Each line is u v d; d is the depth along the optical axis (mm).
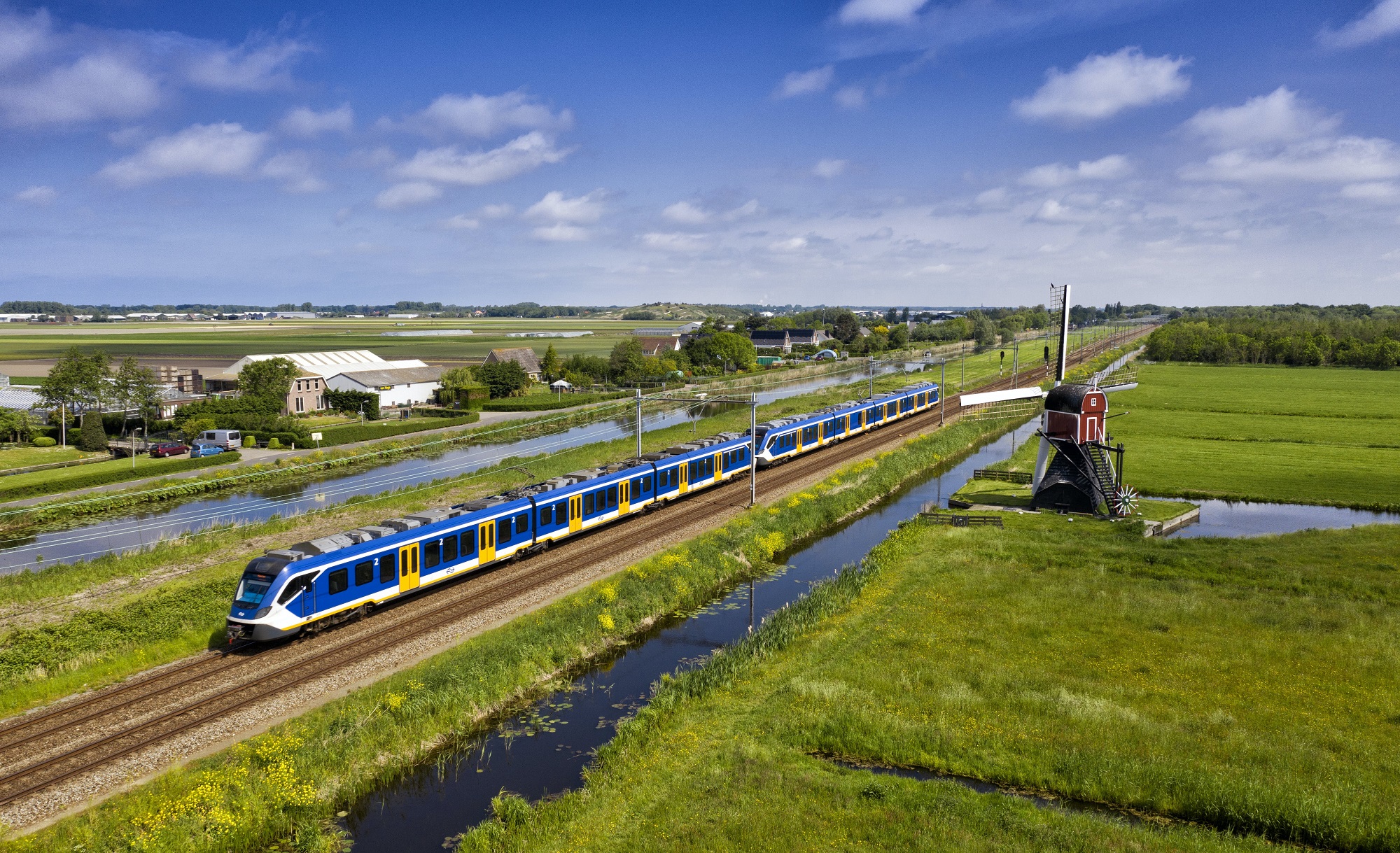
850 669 32156
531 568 43750
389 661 32125
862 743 26609
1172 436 89875
